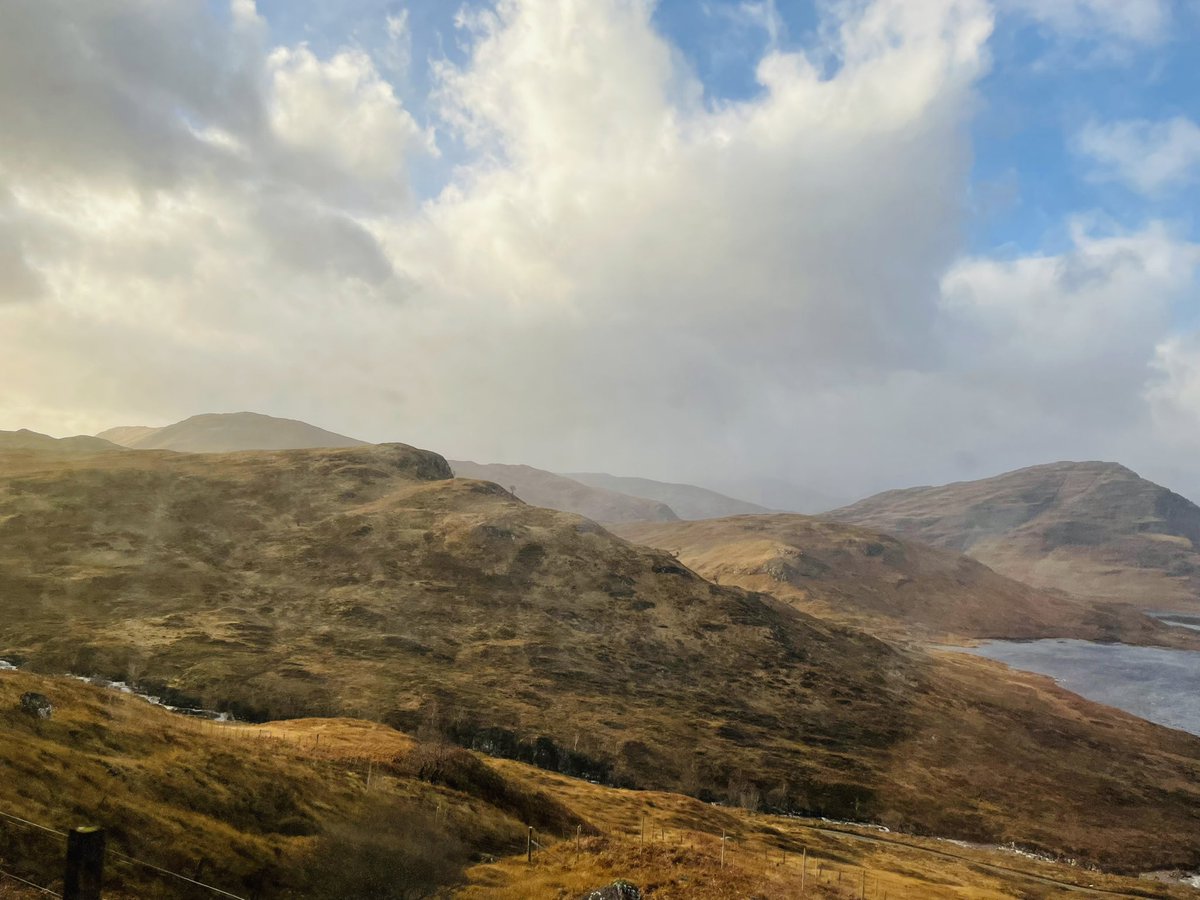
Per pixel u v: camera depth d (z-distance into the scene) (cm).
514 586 19312
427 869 4281
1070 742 16675
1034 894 8600
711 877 4478
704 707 15325
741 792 11856
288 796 4506
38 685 4834
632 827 7181
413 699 12425
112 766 3925
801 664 18788
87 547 17275
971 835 11681
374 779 5378
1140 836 12175
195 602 15600
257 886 3544
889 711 17012
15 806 3173
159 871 3259
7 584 14700
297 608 16288
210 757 4566
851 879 7050
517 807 6100
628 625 18612
